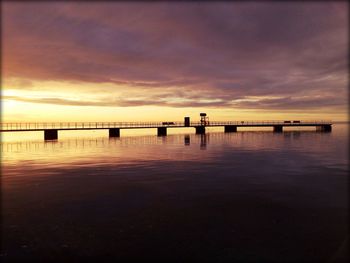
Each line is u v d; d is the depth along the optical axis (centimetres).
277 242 752
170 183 1401
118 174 1634
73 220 911
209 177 1544
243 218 918
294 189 1275
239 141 4116
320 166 1900
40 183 1408
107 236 795
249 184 1375
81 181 1452
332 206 1026
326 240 756
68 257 691
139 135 6091
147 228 846
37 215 953
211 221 898
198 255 694
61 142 4138
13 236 796
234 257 682
